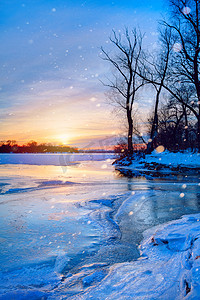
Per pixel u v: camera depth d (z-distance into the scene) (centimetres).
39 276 335
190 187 1225
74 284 309
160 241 439
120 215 698
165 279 281
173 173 1936
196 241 356
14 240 482
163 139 4016
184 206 806
